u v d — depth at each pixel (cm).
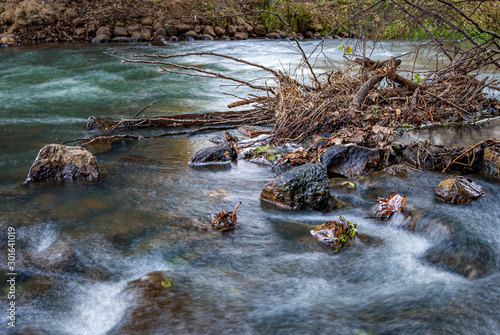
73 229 350
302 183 391
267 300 262
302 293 270
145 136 625
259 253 317
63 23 1745
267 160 511
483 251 319
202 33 1936
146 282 276
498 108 720
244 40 1894
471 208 382
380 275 292
